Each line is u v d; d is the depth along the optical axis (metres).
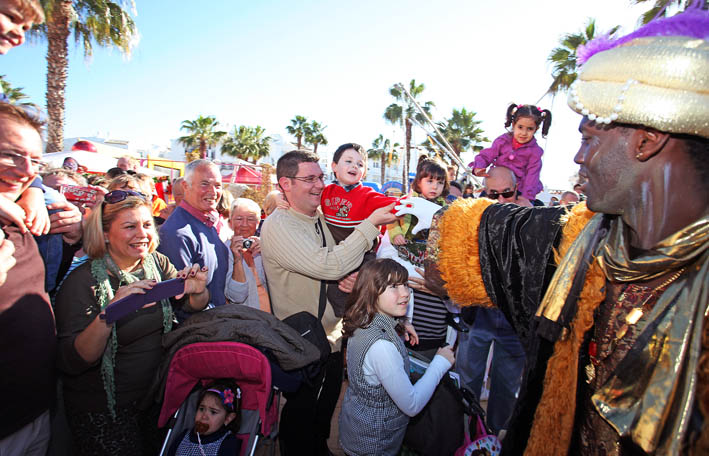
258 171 16.89
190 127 29.89
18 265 1.52
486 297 1.28
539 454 1.01
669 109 0.74
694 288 0.78
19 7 1.27
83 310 1.78
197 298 2.25
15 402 1.47
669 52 0.75
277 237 2.23
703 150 0.78
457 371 3.25
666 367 0.78
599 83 0.84
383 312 2.04
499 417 2.87
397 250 2.62
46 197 1.90
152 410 2.10
